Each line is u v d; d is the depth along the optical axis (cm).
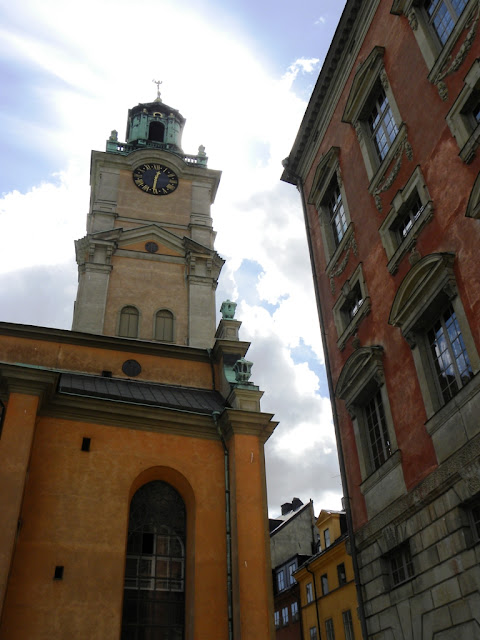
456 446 1424
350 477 1981
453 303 1487
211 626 2097
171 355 2948
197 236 3612
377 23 2122
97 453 2292
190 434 2478
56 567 2023
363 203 2103
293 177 2816
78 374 2720
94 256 3306
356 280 2094
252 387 2627
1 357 2647
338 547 3678
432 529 1477
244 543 2205
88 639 1938
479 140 1455
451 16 1714
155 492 2423
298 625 4216
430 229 1641
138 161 3800
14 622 1889
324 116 2541
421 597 1491
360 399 1969
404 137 1842
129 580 2197
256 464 2397
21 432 2102
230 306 3192
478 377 1350
